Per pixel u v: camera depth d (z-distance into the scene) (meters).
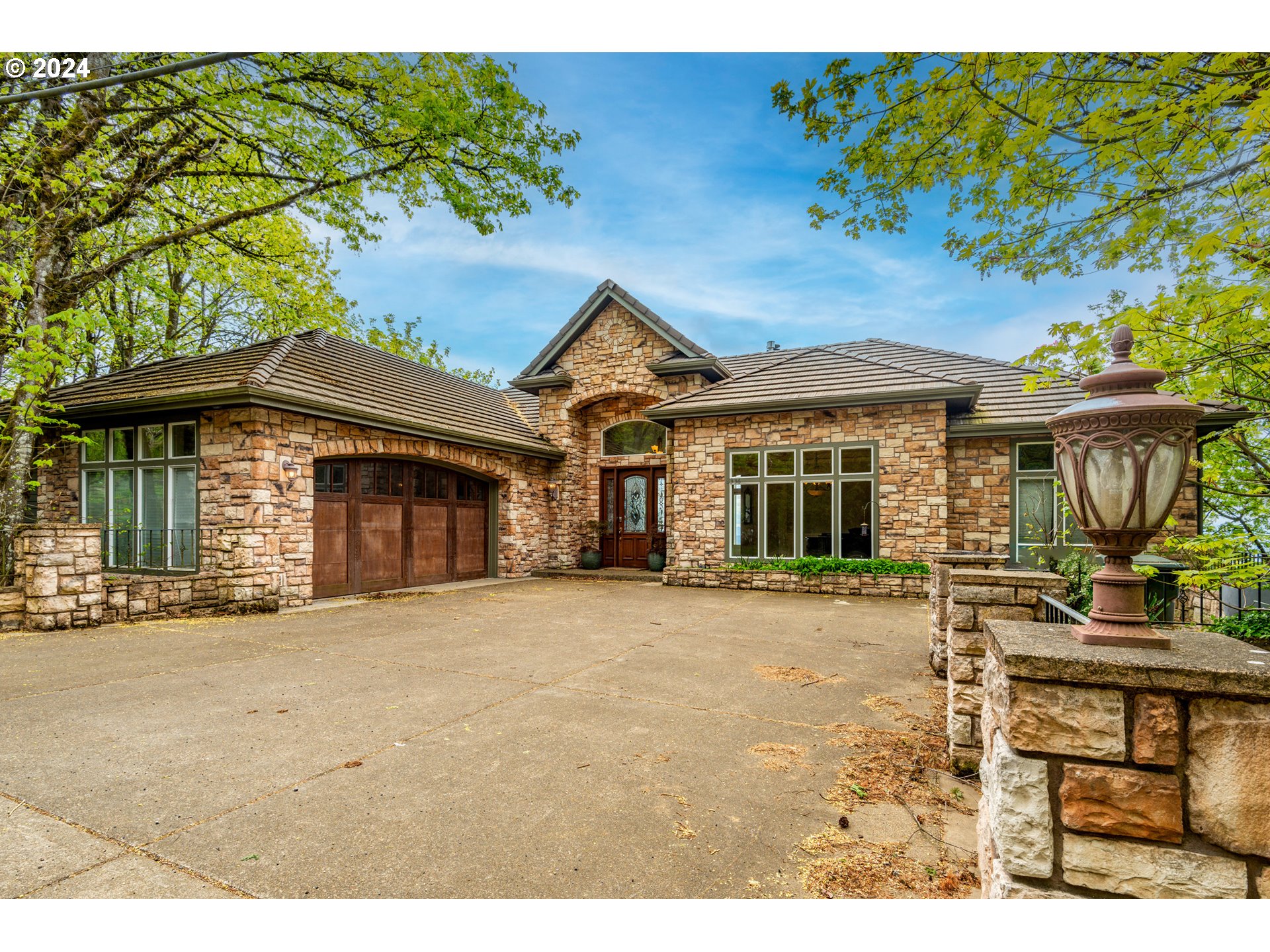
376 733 3.92
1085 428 1.89
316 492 10.29
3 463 8.39
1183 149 3.54
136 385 10.55
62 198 9.01
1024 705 1.70
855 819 2.87
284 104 9.59
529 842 2.63
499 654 6.21
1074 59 3.42
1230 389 4.14
